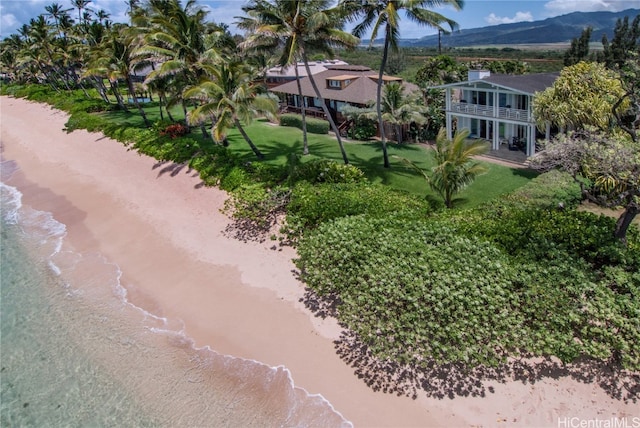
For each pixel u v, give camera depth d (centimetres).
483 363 1273
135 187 3244
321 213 2164
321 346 1595
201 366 1571
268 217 2445
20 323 1881
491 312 1337
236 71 2964
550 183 2391
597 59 5266
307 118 4416
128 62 4278
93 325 1838
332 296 1798
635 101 1695
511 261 1571
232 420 1362
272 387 1455
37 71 8031
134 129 4256
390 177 2809
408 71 8131
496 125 3247
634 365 1216
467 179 2245
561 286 1411
